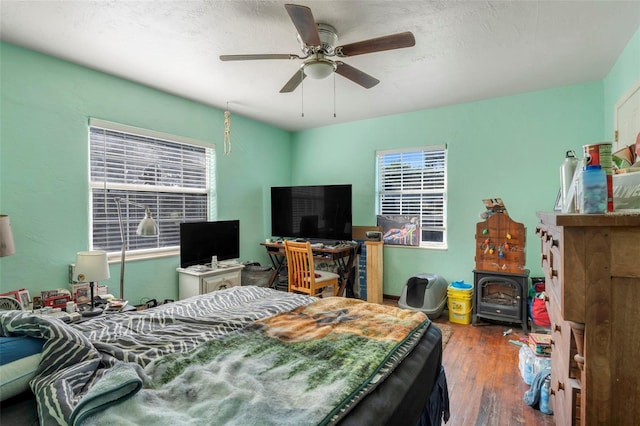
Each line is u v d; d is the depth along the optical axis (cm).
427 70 286
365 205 452
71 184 269
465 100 371
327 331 151
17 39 230
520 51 251
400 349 136
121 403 89
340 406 93
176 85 318
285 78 302
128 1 188
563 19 207
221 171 399
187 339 139
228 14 201
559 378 147
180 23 211
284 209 457
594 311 96
